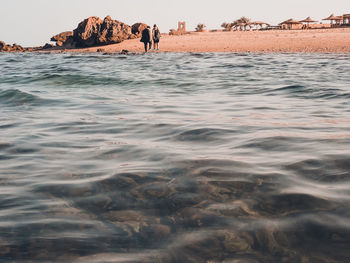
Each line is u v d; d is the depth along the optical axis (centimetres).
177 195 246
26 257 180
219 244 188
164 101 690
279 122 479
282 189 249
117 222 213
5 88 891
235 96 751
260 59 1839
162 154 339
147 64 1703
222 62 1712
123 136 420
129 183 270
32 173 302
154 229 204
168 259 176
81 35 3816
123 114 557
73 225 211
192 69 1407
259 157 322
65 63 1930
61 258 179
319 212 215
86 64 1800
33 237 198
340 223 201
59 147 379
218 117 522
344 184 254
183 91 839
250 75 1152
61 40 4494
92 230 204
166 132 432
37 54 3328
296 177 271
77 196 251
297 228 199
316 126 449
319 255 176
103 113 569
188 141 388
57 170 307
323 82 922
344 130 423
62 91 846
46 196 253
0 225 211
